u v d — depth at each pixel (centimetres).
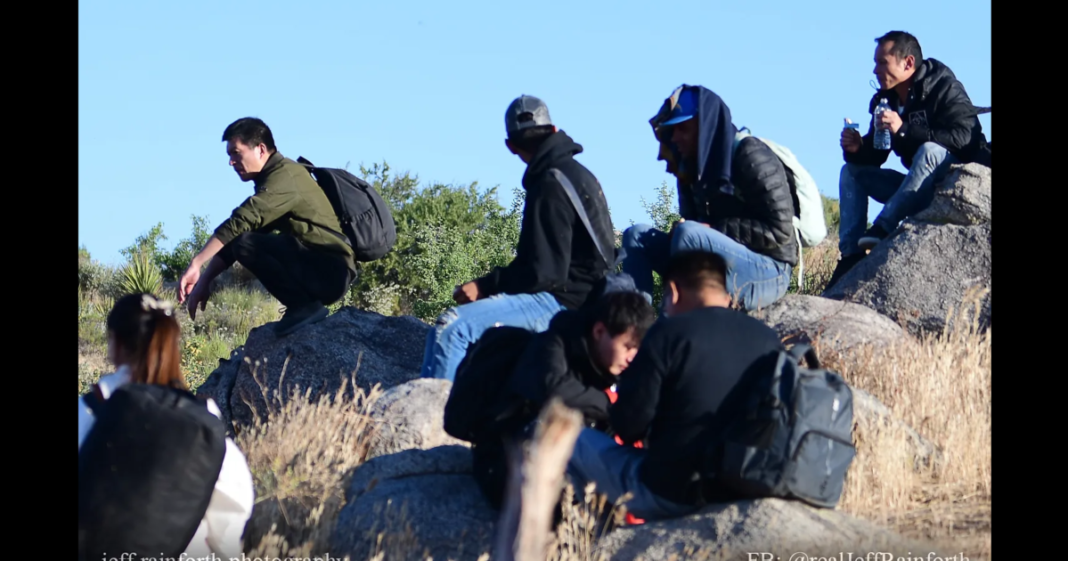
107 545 692
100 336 2766
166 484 700
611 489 765
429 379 1031
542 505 466
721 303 775
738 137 1135
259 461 961
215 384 1352
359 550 799
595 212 1038
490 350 852
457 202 3017
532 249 1027
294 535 853
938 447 888
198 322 2875
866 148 1302
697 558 675
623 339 779
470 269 2631
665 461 721
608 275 1059
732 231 1126
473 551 770
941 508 793
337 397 1022
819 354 1024
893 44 1246
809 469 694
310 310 1301
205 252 1237
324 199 1303
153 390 721
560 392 777
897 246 1205
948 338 1082
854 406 881
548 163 1040
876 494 800
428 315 2505
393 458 904
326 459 918
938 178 1224
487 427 809
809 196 1176
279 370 1286
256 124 1270
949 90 1235
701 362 716
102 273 3434
